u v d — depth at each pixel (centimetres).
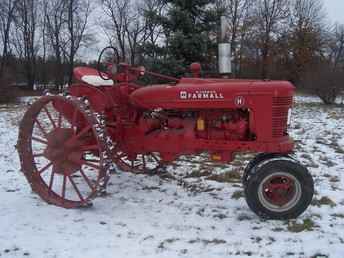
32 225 475
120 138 566
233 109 518
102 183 509
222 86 505
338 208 521
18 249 419
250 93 496
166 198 567
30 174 554
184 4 1586
